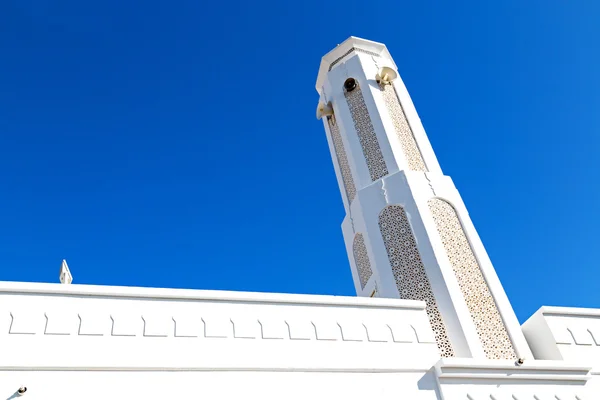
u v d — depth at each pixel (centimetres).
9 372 590
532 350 863
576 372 785
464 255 945
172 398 617
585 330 860
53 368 604
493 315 872
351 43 1312
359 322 768
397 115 1178
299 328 732
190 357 657
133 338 655
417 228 948
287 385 669
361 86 1210
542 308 868
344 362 712
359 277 1049
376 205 1014
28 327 628
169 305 700
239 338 696
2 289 648
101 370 618
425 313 816
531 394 745
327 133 1292
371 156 1102
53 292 665
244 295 739
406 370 727
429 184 1028
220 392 638
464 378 731
